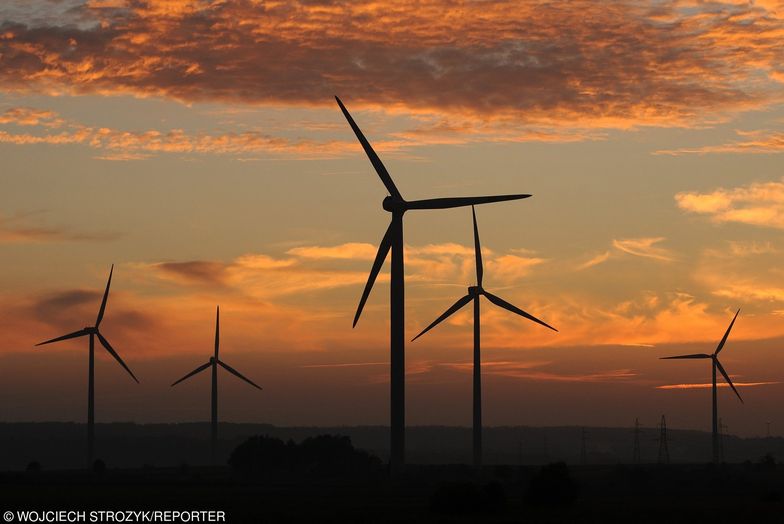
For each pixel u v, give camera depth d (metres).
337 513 198.50
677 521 189.50
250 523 179.25
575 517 197.50
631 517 197.38
